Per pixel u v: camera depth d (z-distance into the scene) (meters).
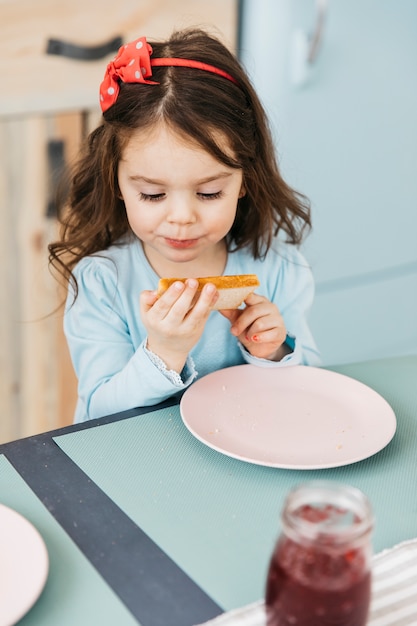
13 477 0.86
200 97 1.11
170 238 1.14
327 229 2.34
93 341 1.25
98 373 1.22
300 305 1.43
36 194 1.91
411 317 2.67
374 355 2.62
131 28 1.88
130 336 1.32
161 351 1.07
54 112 1.86
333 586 0.57
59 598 0.68
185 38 1.23
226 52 1.23
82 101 1.89
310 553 0.57
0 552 0.71
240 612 0.66
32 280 1.98
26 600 0.65
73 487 0.84
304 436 0.97
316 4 2.07
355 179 2.34
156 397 1.06
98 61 1.88
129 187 1.14
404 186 2.46
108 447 0.93
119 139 1.13
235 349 1.36
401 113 2.36
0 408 2.05
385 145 2.37
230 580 0.71
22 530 0.73
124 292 1.31
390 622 0.65
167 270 1.35
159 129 1.08
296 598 0.58
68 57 1.83
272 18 2.04
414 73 2.33
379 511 0.81
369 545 0.58
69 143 1.91
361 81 2.23
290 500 0.59
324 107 2.20
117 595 0.68
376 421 0.99
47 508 0.80
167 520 0.79
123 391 1.08
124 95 1.12
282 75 2.10
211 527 0.78
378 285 2.53
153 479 0.87
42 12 1.75
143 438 0.96
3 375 2.03
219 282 1.06
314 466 0.87
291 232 1.50
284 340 1.22
